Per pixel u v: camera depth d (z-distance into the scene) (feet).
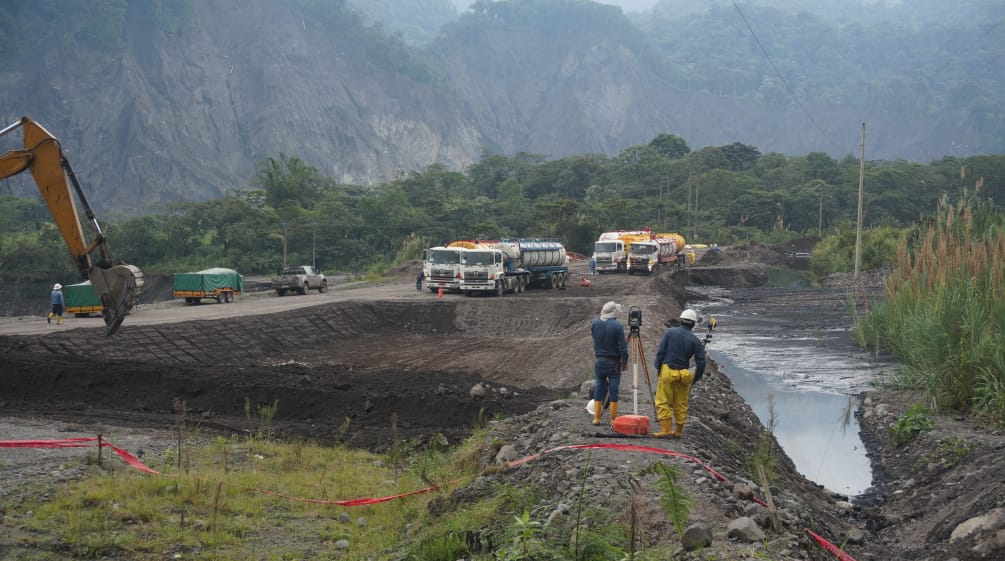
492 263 141.79
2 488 35.68
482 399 61.11
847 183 550.77
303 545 31.14
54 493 35.37
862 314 134.62
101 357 82.02
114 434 51.19
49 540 29.48
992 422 51.65
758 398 68.39
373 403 60.85
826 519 34.91
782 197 516.32
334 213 422.82
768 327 122.42
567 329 115.14
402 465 46.88
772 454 43.42
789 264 326.24
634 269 202.39
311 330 109.91
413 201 519.19
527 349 94.99
